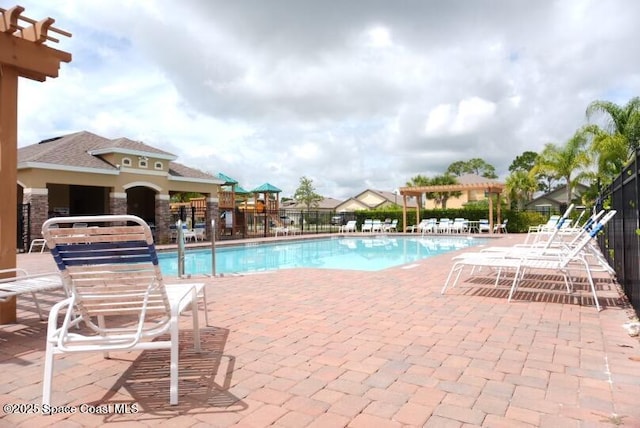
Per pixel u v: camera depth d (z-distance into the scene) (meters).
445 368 3.01
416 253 16.95
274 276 7.86
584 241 5.22
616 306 4.97
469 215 27.72
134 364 3.19
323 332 4.00
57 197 20.42
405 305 5.16
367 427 2.18
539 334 3.84
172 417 2.32
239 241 19.11
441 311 4.82
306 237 22.00
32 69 4.59
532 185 31.80
